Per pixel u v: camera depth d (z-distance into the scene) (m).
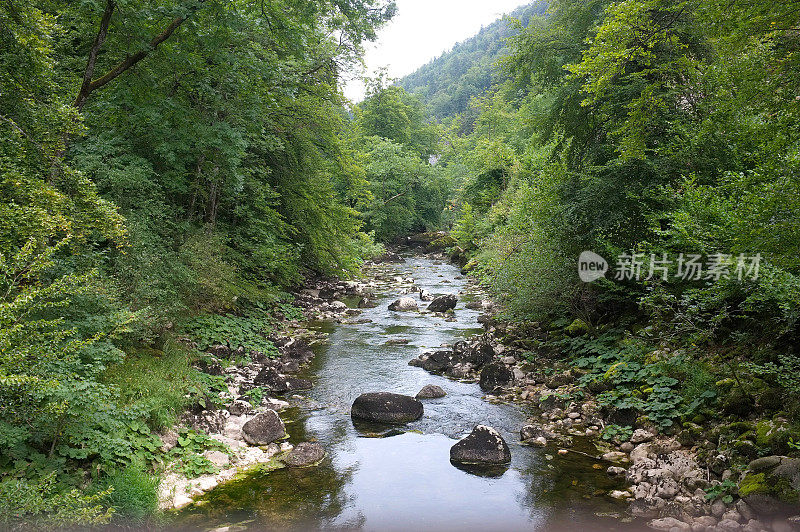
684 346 8.37
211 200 14.16
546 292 11.17
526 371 10.49
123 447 5.77
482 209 33.66
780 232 4.99
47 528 3.87
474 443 7.00
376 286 23.73
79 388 5.10
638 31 7.92
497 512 5.53
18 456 4.94
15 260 4.85
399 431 7.92
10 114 6.20
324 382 10.15
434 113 115.50
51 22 6.73
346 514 5.47
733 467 5.68
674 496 5.65
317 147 18.67
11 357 4.27
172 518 5.32
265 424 7.55
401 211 46.00
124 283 8.24
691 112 10.34
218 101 11.72
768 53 6.07
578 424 8.08
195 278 10.64
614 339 10.14
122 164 10.24
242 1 10.02
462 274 28.27
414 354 12.18
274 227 16.53
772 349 7.18
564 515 5.45
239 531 5.10
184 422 7.21
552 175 11.97
